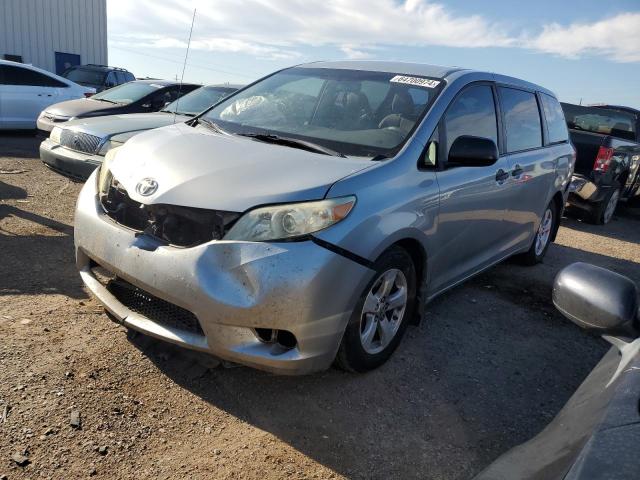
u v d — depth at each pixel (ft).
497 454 9.04
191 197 9.19
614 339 6.69
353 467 8.38
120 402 9.12
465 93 13.11
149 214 9.63
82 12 77.77
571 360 12.80
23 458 7.64
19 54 72.08
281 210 8.86
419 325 12.24
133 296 9.96
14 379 9.26
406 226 10.36
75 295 12.77
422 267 11.55
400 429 9.37
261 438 8.77
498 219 14.66
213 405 9.43
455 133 12.49
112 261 9.81
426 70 13.50
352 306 9.50
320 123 12.22
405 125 11.59
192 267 8.82
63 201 21.29
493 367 11.96
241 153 10.33
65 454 7.86
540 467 5.08
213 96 27.35
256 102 13.61
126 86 33.01
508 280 18.02
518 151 15.76
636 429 4.66
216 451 8.36
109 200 10.59
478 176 12.95
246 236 8.79
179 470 7.89
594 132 31.58
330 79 13.61
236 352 8.84
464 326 13.92
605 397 5.54
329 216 9.03
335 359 10.25
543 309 15.78
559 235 26.32
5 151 32.04
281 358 8.93
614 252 24.12
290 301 8.68
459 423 9.75
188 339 9.16
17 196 21.24
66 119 27.91
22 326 10.98
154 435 8.52
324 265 8.85
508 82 15.67
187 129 12.36
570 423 5.74
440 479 8.34
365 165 10.18
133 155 10.83
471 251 13.76
